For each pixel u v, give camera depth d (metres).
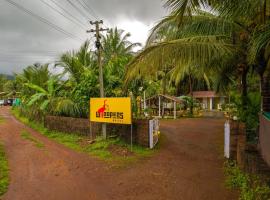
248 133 9.36
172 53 7.77
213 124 20.75
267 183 5.58
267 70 8.59
